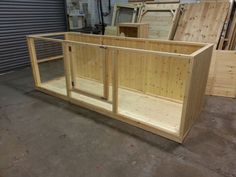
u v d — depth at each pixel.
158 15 4.34
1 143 2.12
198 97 2.37
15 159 1.90
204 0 4.01
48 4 4.80
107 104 2.79
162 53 1.96
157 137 2.23
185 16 3.92
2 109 2.83
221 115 2.68
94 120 2.57
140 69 3.07
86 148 2.05
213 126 2.43
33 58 3.26
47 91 3.32
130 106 2.77
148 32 4.28
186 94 1.91
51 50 4.95
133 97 3.06
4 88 3.58
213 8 3.65
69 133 2.30
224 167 1.81
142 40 2.90
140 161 1.88
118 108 2.70
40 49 4.74
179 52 2.65
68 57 2.79
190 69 1.81
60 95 3.14
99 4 5.89
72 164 1.85
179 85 2.79
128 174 1.74
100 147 2.07
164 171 1.77
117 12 5.10
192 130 2.35
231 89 3.17
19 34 4.44
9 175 1.72
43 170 1.78
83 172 1.76
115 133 2.30
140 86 3.18
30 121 2.54
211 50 2.43
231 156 1.94
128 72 3.22
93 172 1.76
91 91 3.12
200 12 3.77
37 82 3.44
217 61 3.14
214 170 1.78
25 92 3.42
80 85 3.46
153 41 2.81
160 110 2.66
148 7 4.51
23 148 2.05
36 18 4.64
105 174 1.74
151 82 3.04
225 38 3.58
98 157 1.93
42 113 2.74
